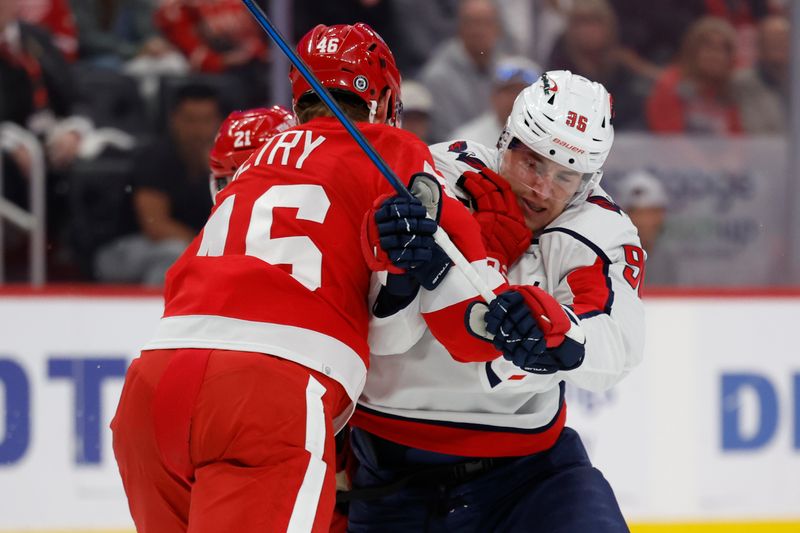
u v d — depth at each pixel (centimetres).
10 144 1881
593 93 812
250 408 696
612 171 2106
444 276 738
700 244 2112
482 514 853
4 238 1869
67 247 1916
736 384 1617
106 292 1537
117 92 1964
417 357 822
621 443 1582
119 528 1519
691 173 2120
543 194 820
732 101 2139
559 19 2091
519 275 825
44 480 1502
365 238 715
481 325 729
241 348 714
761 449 1619
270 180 779
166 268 1936
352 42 838
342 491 908
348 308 751
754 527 1608
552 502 827
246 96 2006
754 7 2147
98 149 1933
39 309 1514
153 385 730
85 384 1523
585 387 802
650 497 1587
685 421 1602
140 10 2000
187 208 1962
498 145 852
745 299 1625
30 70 1928
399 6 2028
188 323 734
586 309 779
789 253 2131
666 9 2125
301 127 816
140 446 740
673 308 1606
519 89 1944
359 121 841
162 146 1956
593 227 818
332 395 732
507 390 802
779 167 2139
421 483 861
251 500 681
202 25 1994
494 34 2059
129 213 1944
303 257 744
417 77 2042
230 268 740
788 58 2145
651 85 2123
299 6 2002
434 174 771
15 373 1505
